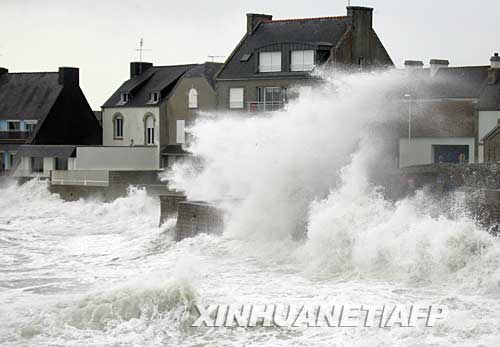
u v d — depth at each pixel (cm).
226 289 5344
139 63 14325
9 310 4897
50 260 7038
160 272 5859
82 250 7569
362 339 4250
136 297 4756
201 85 12794
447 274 5441
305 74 10875
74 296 5138
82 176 11538
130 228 9112
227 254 6756
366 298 5031
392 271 5659
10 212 10931
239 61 11656
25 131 14238
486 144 10344
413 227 5725
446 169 7844
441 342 4138
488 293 5112
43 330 4509
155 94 13450
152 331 4475
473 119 11419
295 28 11531
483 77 11956
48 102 14262
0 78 15062
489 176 7456
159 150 13038
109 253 7369
